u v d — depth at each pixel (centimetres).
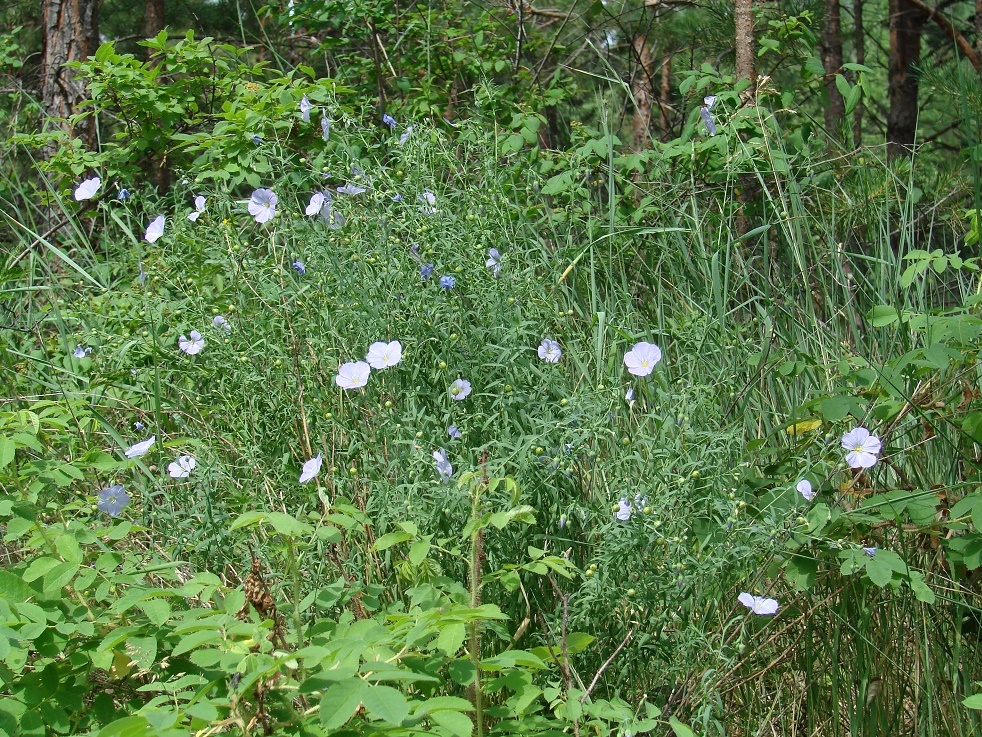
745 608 168
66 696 149
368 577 161
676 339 188
